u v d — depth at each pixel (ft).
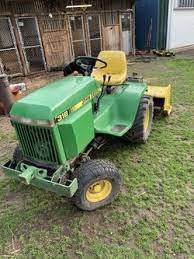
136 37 43.37
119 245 7.62
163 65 29.81
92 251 7.50
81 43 32.63
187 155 11.50
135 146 12.44
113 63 12.77
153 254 7.25
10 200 9.78
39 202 9.55
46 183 7.61
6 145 13.74
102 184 8.75
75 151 7.98
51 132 7.40
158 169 10.71
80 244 7.75
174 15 38.65
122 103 11.21
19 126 8.01
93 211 8.89
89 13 31.99
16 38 26.99
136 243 7.63
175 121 14.69
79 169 8.25
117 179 8.78
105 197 8.89
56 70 30.35
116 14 35.17
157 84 21.85
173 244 7.50
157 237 7.75
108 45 35.78
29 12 27.02
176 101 17.58
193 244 7.47
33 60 28.94
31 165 8.43
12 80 27.43
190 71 25.73
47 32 28.99
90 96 9.01
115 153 12.00
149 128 13.00
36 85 25.26
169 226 8.08
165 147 12.20
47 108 7.34
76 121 7.84
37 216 8.92
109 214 8.73
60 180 7.74
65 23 30.19
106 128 10.13
